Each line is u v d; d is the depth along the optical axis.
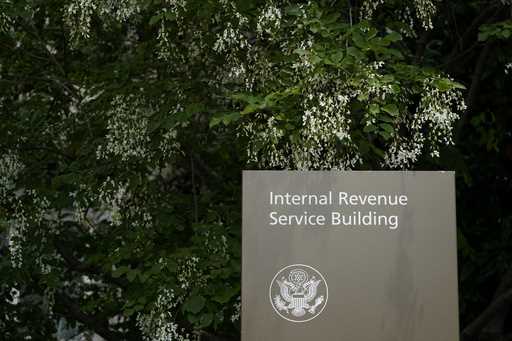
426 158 6.92
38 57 7.66
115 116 6.37
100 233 7.86
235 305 6.14
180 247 6.57
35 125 7.27
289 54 5.55
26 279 7.18
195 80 6.53
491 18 7.51
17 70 7.71
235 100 5.82
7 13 6.59
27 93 7.87
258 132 5.40
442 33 8.63
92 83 7.22
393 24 6.34
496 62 8.16
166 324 5.82
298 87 5.11
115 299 8.21
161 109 6.27
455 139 7.65
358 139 5.62
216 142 7.20
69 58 7.90
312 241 3.89
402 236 3.88
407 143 5.53
